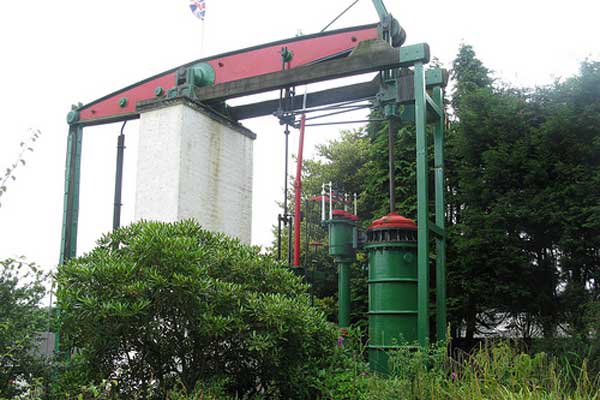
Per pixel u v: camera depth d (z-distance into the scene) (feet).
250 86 28.66
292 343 18.17
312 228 60.13
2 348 16.85
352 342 22.61
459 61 49.21
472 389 15.57
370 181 47.24
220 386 17.08
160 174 28.40
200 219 28.86
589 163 32.01
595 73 32.53
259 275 19.58
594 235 30.89
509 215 32.27
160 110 29.17
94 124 34.88
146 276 16.76
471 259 33.47
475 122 36.11
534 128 33.78
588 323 25.64
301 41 29.19
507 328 35.65
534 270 33.22
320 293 53.26
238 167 31.89
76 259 18.06
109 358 17.85
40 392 17.22
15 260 18.17
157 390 17.80
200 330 16.71
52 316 18.10
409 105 27.71
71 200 34.22
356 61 26.08
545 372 17.26
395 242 25.80
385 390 17.58
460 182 36.04
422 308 23.57
